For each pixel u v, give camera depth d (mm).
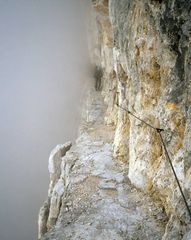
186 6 6246
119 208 9750
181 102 7438
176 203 6961
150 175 9898
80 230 8875
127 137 13016
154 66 8867
